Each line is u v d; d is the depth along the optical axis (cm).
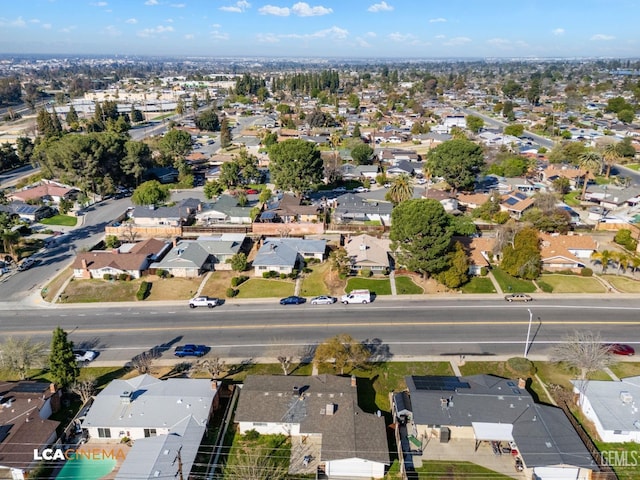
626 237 8612
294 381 4888
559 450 4025
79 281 7600
